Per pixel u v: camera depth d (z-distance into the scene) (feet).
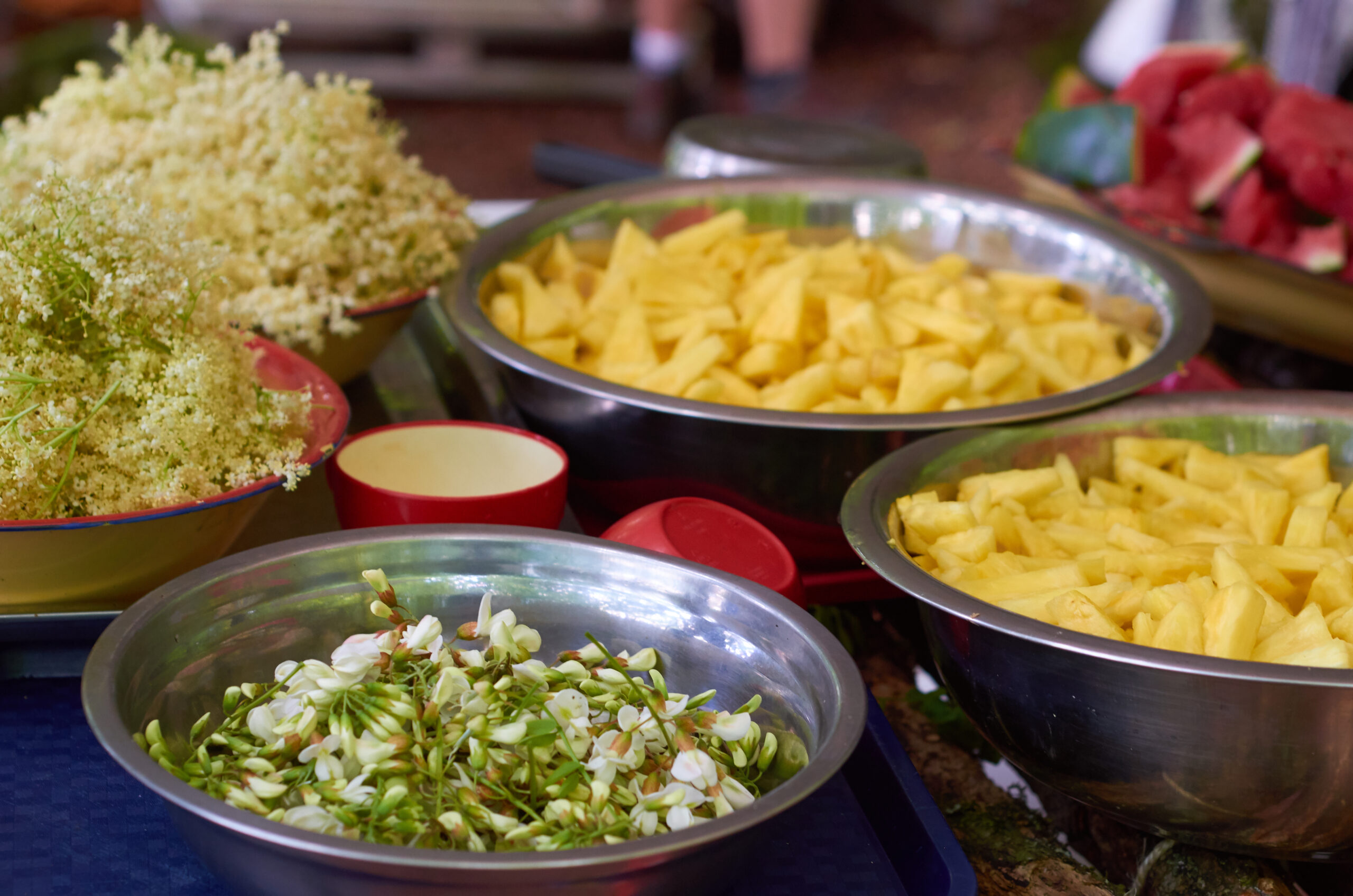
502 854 1.96
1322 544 3.21
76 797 2.77
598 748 2.45
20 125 4.29
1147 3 10.82
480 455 3.67
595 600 2.90
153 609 2.53
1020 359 4.22
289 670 2.61
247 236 3.94
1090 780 2.73
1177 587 2.89
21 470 2.71
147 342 3.02
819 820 2.92
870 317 4.19
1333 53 8.34
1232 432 3.76
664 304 4.49
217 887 2.56
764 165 5.90
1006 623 2.59
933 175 16.65
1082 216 4.97
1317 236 5.75
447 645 2.81
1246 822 2.61
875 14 23.79
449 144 16.39
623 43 19.69
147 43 4.43
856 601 3.92
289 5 16.71
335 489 3.38
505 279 4.56
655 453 3.60
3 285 2.87
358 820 2.22
